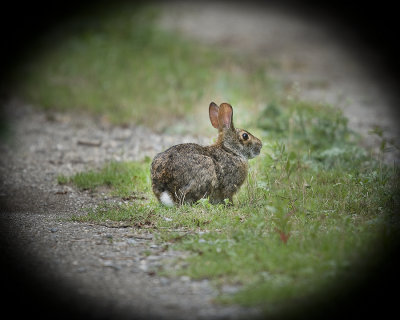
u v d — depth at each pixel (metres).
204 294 9.34
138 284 9.76
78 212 14.38
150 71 31.62
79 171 18.61
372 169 16.58
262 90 29.17
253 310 8.76
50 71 33.50
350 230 11.63
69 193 16.31
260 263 10.09
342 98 30.44
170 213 13.59
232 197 14.87
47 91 29.69
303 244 10.79
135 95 28.11
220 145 14.80
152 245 11.56
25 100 28.97
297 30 52.59
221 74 31.75
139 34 37.75
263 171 16.44
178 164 13.63
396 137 22.66
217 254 10.63
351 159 17.98
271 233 11.62
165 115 25.42
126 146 21.50
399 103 30.11
